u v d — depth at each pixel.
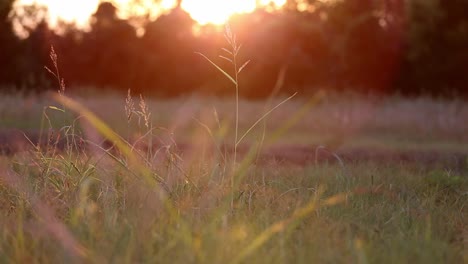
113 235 4.08
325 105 19.33
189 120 14.81
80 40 40.19
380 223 5.02
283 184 6.25
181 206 4.93
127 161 6.15
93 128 6.70
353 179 6.59
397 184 6.82
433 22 40.34
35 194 5.13
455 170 8.80
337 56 36.81
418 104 19.09
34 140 11.73
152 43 39.84
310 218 4.98
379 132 17.09
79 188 5.32
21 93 17.69
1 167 6.50
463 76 40.84
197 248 3.73
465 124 16.97
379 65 38.91
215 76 37.03
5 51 33.34
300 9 38.34
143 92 39.44
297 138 15.34
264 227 4.46
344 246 4.11
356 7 38.44
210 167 6.32
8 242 4.11
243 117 17.70
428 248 4.09
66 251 3.67
